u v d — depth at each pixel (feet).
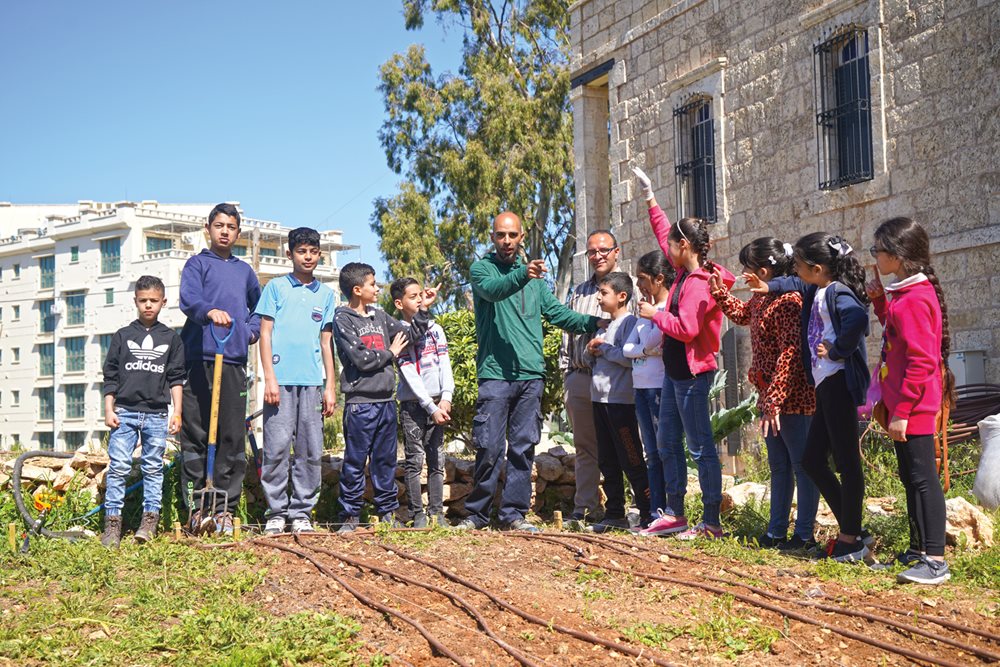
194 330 22.71
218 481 22.56
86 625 14.84
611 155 51.34
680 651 13.37
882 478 26.76
